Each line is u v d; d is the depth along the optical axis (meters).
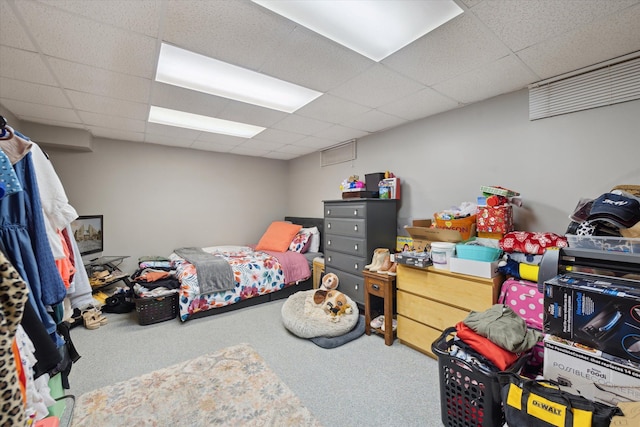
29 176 0.99
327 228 3.47
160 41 1.61
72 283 1.32
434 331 2.22
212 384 1.91
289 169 5.48
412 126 3.10
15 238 0.92
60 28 1.47
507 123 2.35
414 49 1.71
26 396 0.88
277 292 3.73
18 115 2.85
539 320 1.73
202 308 3.08
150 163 4.16
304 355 2.29
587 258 1.23
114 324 2.96
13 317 0.64
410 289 2.38
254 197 5.13
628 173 1.78
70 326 2.81
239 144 4.20
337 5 1.34
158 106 2.64
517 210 2.29
